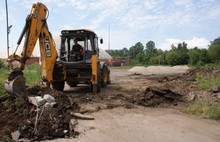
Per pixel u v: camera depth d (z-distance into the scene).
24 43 9.27
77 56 12.31
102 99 10.28
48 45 10.68
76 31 12.40
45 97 7.79
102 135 6.30
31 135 6.14
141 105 9.48
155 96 10.02
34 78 14.59
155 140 5.99
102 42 13.48
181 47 70.00
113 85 15.02
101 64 13.70
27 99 7.76
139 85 14.93
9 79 8.30
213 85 11.44
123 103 9.63
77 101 9.80
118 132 6.52
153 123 7.29
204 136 6.25
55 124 6.52
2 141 5.70
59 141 5.94
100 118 7.70
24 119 6.88
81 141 5.94
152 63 59.38
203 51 45.59
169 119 7.71
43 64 10.66
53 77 11.59
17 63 9.93
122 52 93.75
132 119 7.65
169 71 31.48
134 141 5.94
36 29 9.72
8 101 7.97
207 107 8.45
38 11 9.88
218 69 17.19
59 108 7.59
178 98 10.08
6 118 6.98
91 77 11.70
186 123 7.33
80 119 7.51
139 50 87.88
